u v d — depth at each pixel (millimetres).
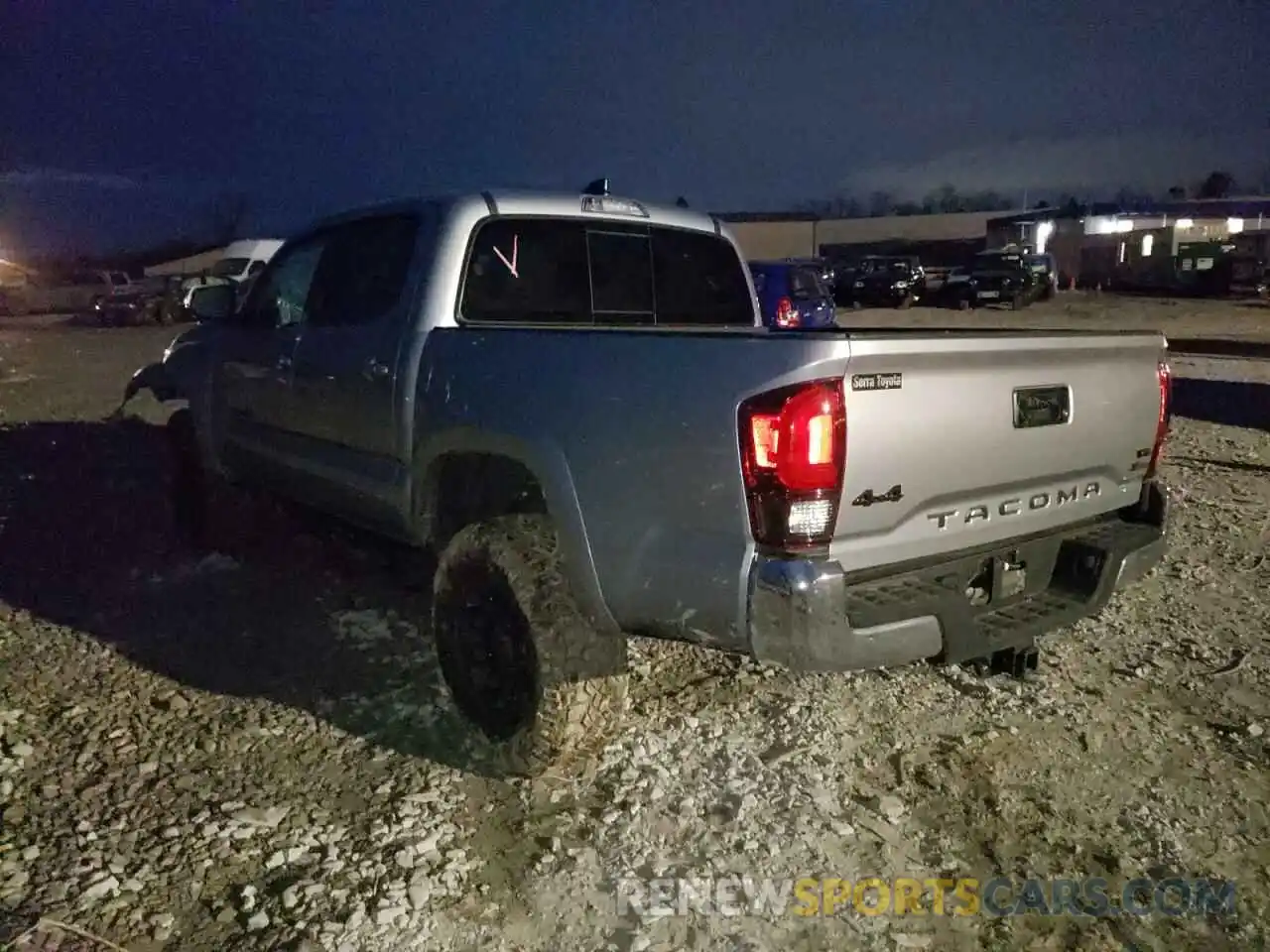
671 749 3822
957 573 3455
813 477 2969
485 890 3062
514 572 3508
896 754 3822
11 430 10227
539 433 3568
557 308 4570
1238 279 34688
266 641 4805
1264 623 5129
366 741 3898
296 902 2965
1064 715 4137
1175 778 3699
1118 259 39125
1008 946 2889
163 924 2871
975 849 3301
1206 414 11930
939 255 50562
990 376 3350
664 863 3188
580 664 3459
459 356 3945
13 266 37656
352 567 5680
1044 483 3650
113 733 3916
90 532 6512
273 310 5434
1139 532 3988
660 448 3230
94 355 19391
